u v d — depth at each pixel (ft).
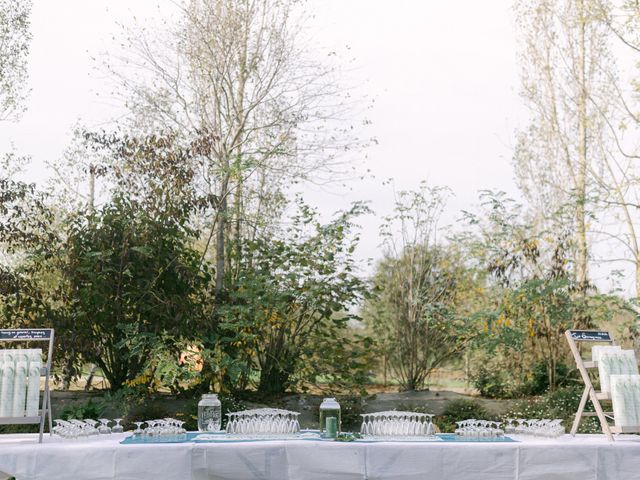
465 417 30.53
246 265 35.42
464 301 40.16
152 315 31.96
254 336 31.76
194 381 30.58
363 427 15.57
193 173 33.63
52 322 31.86
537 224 43.70
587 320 36.22
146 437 15.21
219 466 14.05
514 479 14.21
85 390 34.86
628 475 14.52
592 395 16.15
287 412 15.83
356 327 41.88
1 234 33.12
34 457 14.02
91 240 32.50
